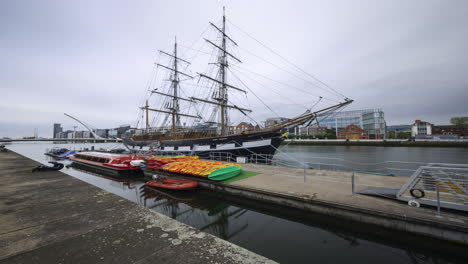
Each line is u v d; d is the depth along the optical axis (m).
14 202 6.73
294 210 9.73
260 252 6.81
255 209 11.12
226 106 33.03
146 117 53.03
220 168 13.69
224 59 34.16
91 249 3.78
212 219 9.99
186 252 3.61
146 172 20.95
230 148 25.77
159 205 12.26
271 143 23.91
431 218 6.90
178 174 16.92
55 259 3.48
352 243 7.33
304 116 23.72
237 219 9.79
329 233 8.14
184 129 39.06
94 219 5.20
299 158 41.59
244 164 20.62
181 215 10.68
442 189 7.66
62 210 5.91
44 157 44.59
